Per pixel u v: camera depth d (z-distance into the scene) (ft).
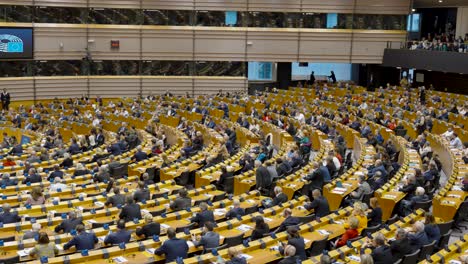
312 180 69.51
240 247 47.11
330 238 51.44
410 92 150.92
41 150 87.30
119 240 47.57
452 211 61.77
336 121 116.26
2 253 45.52
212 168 79.51
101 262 44.14
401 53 157.48
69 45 156.76
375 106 131.85
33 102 153.79
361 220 53.52
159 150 93.81
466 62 134.72
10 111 132.87
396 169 79.41
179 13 163.22
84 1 156.46
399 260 43.68
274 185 70.85
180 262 42.96
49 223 53.72
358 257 45.70
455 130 104.53
